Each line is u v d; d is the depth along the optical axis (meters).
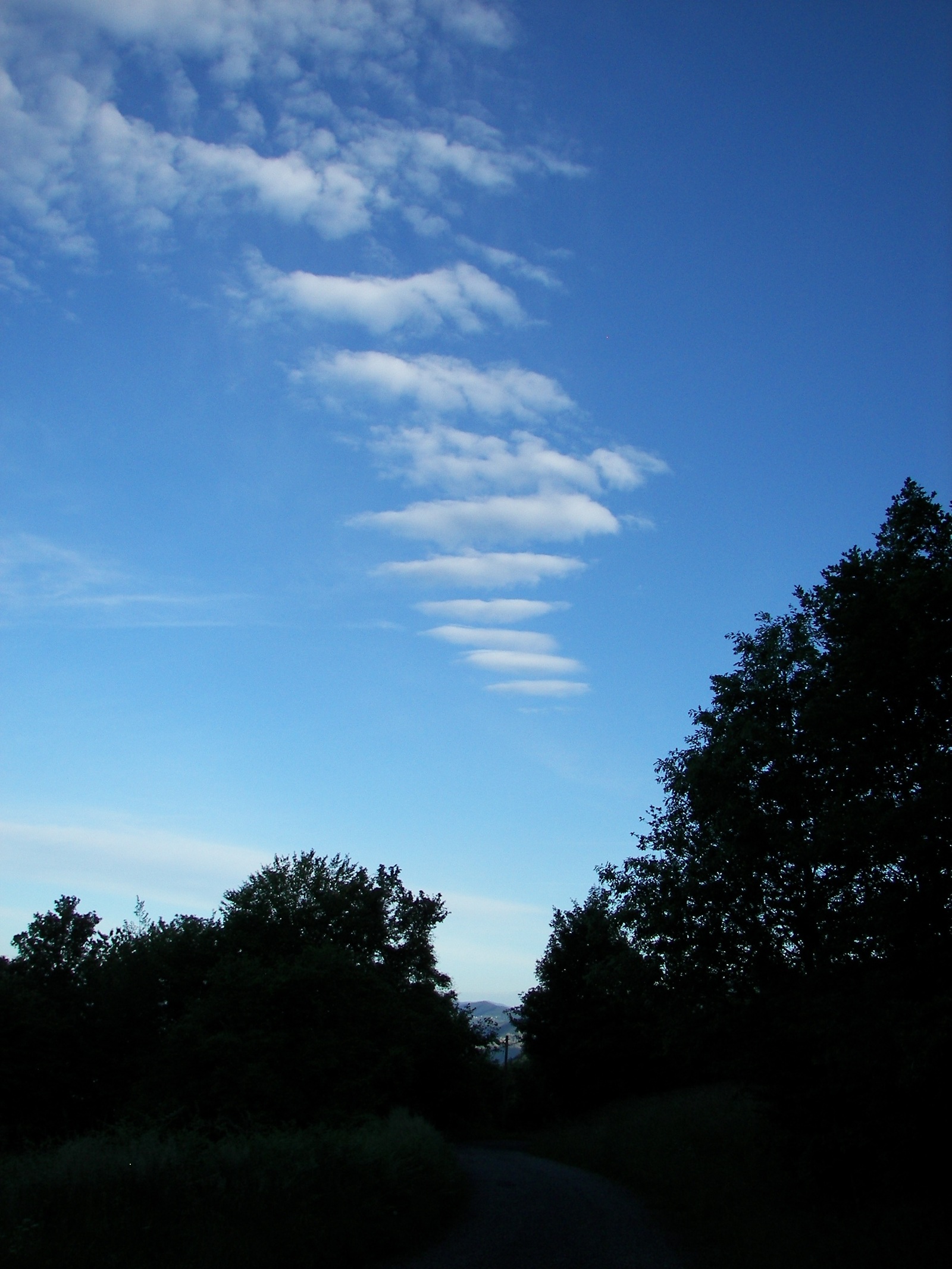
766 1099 17.73
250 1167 11.75
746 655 20.98
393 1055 31.22
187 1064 26.78
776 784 19.20
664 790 21.72
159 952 40.31
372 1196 12.90
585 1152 31.84
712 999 19.58
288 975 28.55
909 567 14.05
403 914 54.00
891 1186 13.40
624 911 21.31
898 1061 12.20
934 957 12.69
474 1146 44.16
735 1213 15.60
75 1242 8.62
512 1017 57.56
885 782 14.38
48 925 45.41
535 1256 12.48
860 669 14.39
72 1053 36.91
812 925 18.28
